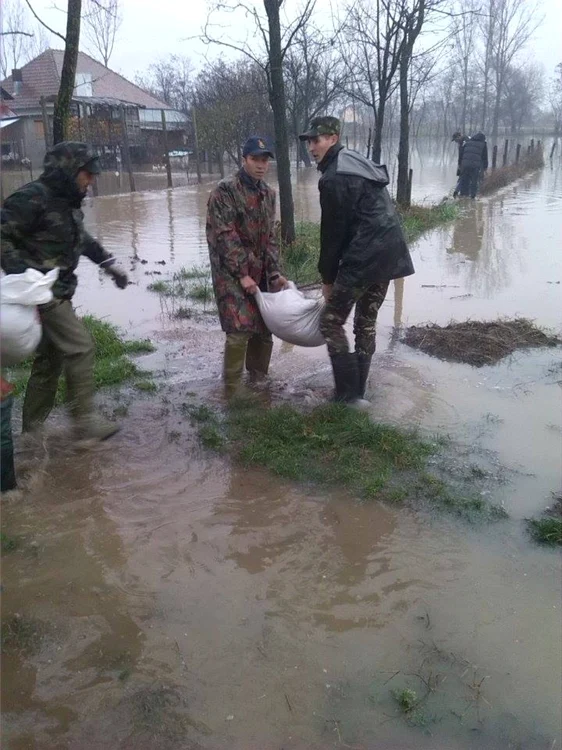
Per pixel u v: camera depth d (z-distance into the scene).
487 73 52.16
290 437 4.29
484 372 5.50
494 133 52.44
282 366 5.71
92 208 17.09
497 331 6.29
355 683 2.51
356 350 4.88
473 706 2.42
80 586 2.99
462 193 19.22
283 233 9.88
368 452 4.14
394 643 2.70
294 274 8.76
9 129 28.77
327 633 2.74
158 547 3.27
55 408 4.73
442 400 4.95
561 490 3.77
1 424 3.54
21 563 3.13
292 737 2.29
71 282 4.10
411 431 4.43
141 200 18.97
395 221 4.51
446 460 4.09
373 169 4.50
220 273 4.84
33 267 3.88
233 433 4.41
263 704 2.41
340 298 4.57
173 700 2.41
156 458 4.12
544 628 2.79
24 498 3.66
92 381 4.22
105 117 28.36
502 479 3.88
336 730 2.32
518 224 13.87
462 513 3.55
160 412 4.72
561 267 9.49
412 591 2.99
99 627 2.74
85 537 3.34
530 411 4.77
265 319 4.92
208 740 2.27
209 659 2.60
